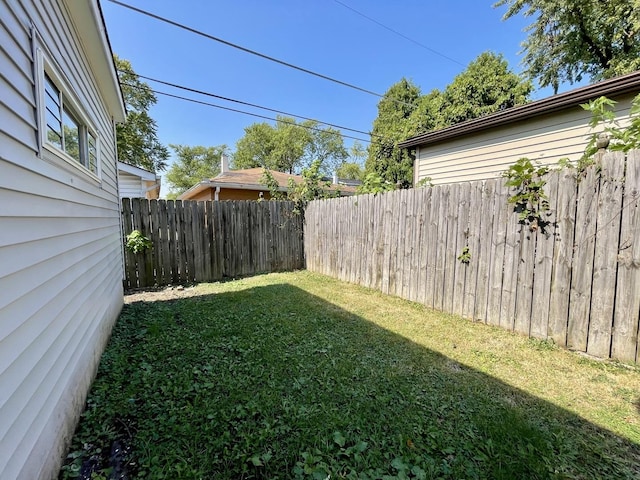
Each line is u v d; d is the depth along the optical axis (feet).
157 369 8.11
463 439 5.43
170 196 103.24
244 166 94.73
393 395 6.81
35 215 4.75
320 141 101.60
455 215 12.30
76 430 5.91
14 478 3.69
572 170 8.79
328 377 7.59
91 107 9.65
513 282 10.37
